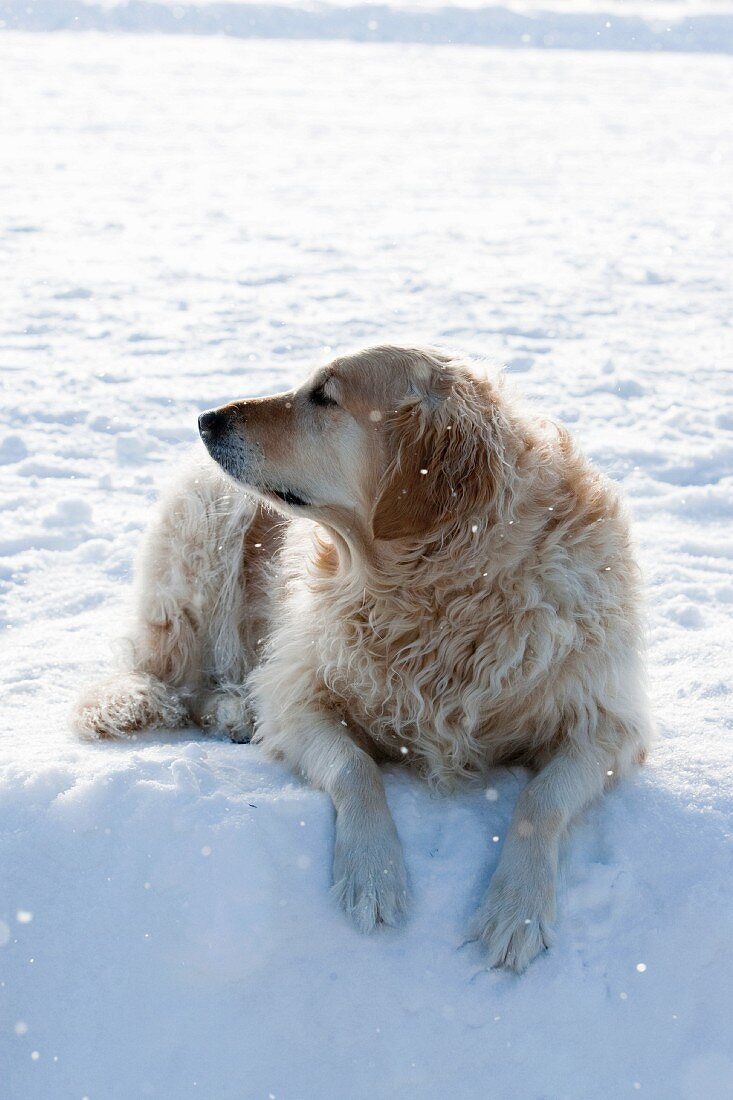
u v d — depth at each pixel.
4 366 8.76
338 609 3.46
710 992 2.87
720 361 9.41
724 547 5.95
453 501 3.21
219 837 2.97
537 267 12.68
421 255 13.06
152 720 3.97
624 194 17.27
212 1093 2.75
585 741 3.29
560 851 3.08
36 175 16.75
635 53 44.34
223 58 35.62
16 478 6.71
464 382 3.33
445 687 3.33
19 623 4.98
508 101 28.80
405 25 46.47
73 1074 2.78
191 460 4.45
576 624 3.25
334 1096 2.76
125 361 8.95
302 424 3.45
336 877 2.96
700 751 3.53
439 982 2.84
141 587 4.38
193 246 13.06
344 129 23.00
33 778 3.14
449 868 3.04
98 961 2.87
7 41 37.44
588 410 8.05
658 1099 2.76
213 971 2.84
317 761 3.29
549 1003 2.81
